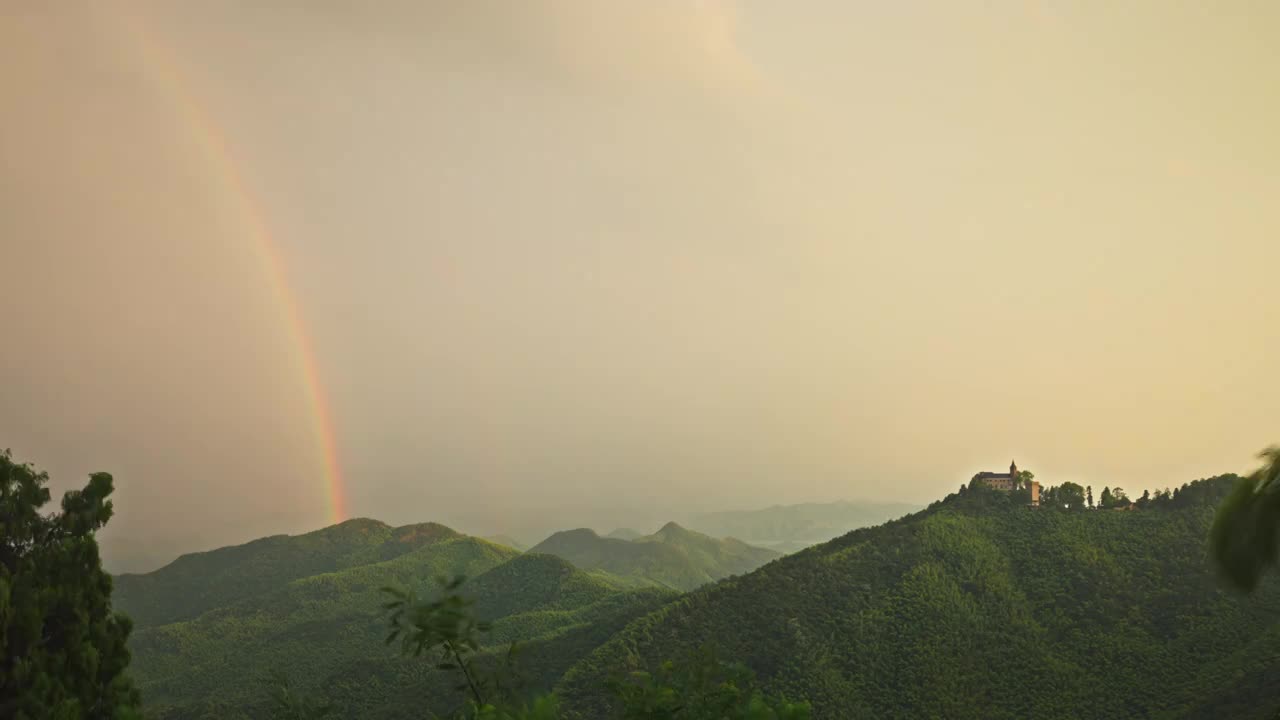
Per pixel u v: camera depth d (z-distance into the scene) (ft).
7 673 82.84
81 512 99.04
